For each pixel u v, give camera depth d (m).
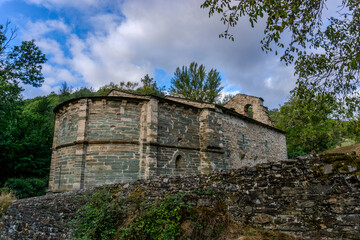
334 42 7.17
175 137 14.35
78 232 6.88
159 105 13.93
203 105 16.73
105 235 6.39
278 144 24.61
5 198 11.92
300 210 4.70
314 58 7.42
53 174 15.54
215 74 30.77
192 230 5.55
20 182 16.78
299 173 4.89
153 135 13.02
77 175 12.12
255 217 5.19
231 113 17.97
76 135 13.20
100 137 12.77
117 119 13.06
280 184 5.06
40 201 8.82
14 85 19.16
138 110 13.51
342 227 4.20
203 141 15.66
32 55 21.23
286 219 4.80
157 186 6.84
